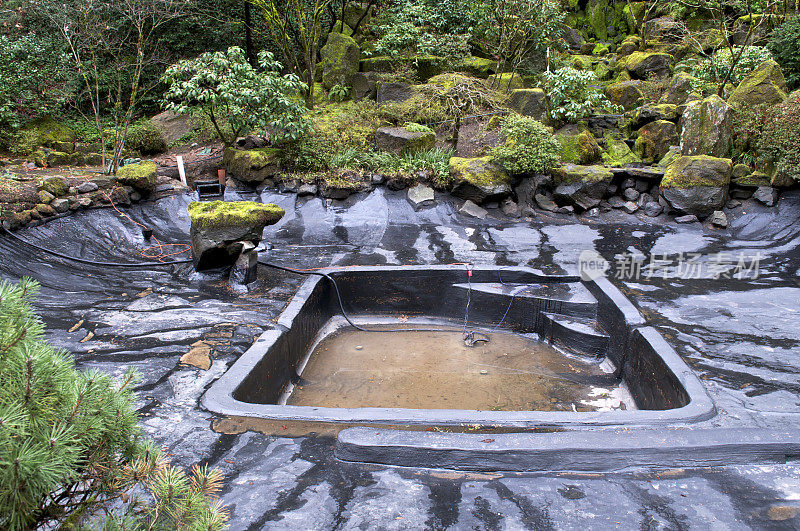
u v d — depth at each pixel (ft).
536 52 40.88
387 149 32.17
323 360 17.44
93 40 35.86
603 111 37.09
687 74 36.68
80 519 4.67
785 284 18.94
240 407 10.63
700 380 11.71
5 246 20.39
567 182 28.89
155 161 35.32
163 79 31.71
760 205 26.63
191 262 21.57
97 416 4.60
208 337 14.56
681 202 27.20
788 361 12.86
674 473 8.46
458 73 37.06
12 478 3.66
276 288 19.21
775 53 34.42
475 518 7.45
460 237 25.90
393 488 8.16
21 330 4.23
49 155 32.76
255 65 47.44
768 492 7.92
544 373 16.38
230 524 7.27
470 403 14.52
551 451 8.66
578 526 7.25
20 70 35.76
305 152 31.24
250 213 19.13
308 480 8.35
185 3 37.65
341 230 27.32
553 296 18.76
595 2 55.01
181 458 8.96
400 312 21.02
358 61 40.29
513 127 28.89
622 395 14.92
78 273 20.18
